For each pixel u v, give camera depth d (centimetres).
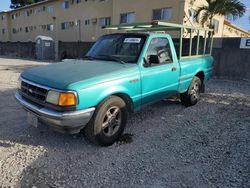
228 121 524
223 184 296
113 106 382
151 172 320
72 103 324
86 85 336
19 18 3838
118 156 360
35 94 357
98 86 350
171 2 1634
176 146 396
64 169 324
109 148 386
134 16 1892
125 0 1933
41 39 2338
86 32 2575
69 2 2745
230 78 1157
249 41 1076
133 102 416
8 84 884
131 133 447
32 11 3475
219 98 746
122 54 452
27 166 328
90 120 362
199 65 617
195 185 294
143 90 430
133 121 511
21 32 3856
